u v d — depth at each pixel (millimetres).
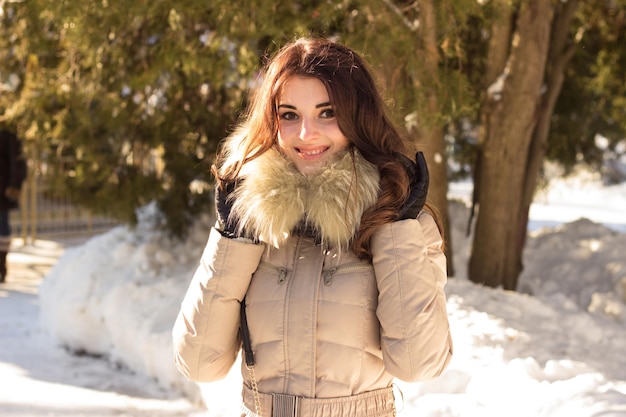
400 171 2020
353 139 2059
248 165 2078
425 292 1952
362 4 4324
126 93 5824
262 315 2023
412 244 1977
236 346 2166
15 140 7723
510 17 5797
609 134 8648
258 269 2072
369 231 1980
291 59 2090
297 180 2033
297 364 1995
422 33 4602
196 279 2084
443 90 4750
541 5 5562
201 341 2051
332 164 2033
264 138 2105
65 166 6383
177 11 4562
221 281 2031
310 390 1986
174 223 6367
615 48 7484
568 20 6094
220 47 4906
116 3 4426
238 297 2055
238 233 2047
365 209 2004
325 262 2039
